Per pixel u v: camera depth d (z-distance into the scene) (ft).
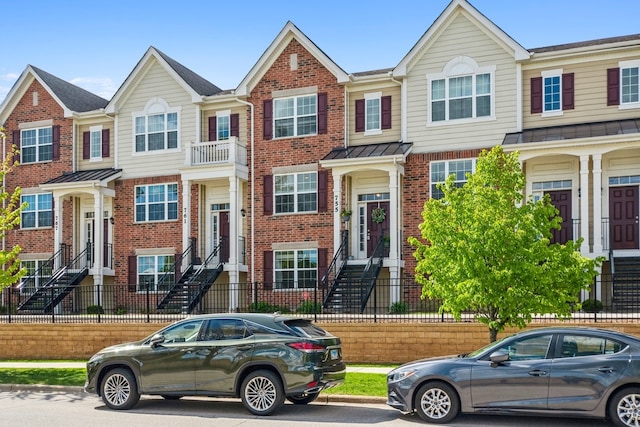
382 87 94.12
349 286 84.33
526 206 49.55
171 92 104.99
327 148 95.30
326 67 96.02
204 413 42.91
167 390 43.78
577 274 47.47
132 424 38.91
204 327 44.32
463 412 39.50
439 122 89.51
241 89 99.96
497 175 50.57
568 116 84.64
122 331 72.18
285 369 41.68
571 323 59.52
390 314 72.95
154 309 99.14
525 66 86.74
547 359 37.76
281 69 98.73
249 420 40.09
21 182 112.88
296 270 95.45
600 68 83.97
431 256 50.57
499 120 86.74
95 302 102.99
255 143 99.35
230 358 42.78
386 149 90.07
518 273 47.34
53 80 115.96
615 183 81.46
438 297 52.24
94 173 107.14
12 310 101.65
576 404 36.68
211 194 102.68
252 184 98.94
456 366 39.11
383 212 91.20
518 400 37.70
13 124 114.21
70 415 42.45
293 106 97.76
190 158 99.25
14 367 66.74
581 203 77.97
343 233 91.15
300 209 96.07
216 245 101.71
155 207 104.58
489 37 87.81
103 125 109.70
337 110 95.25
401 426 38.29
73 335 73.77
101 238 102.73
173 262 102.17
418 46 90.48
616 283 75.41
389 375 41.47
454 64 89.25
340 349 44.78
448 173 88.58
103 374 45.55
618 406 36.01
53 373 61.52
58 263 104.42
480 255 47.80
